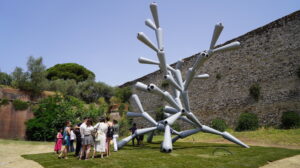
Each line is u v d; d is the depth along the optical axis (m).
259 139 12.03
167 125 8.41
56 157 7.32
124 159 6.55
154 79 25.33
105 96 32.25
